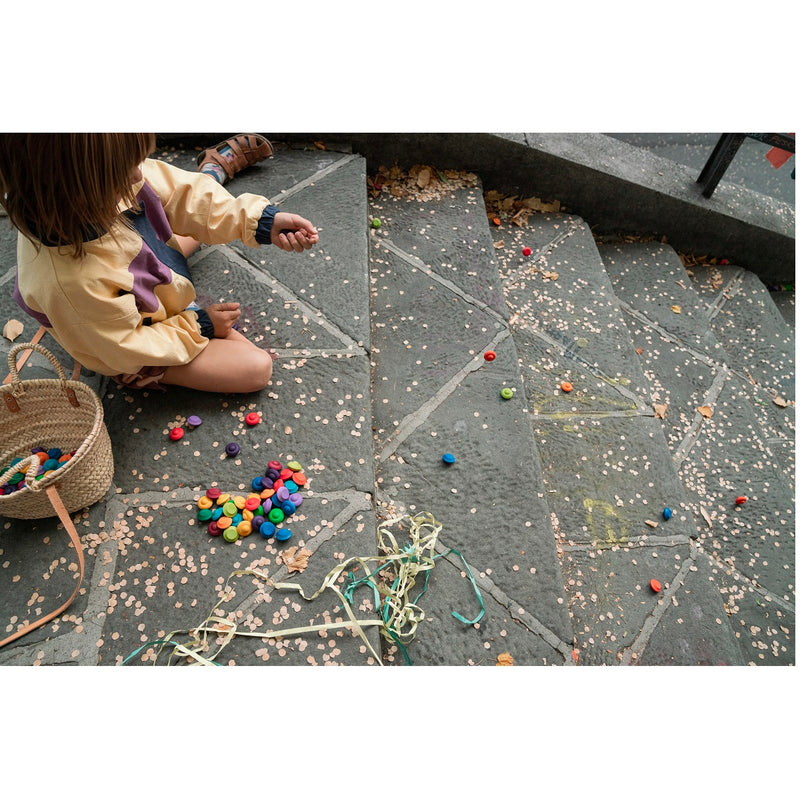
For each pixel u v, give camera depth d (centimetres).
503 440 212
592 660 192
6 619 158
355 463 191
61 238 140
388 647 172
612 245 340
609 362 266
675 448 261
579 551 214
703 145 407
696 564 216
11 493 160
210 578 167
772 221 341
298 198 259
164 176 180
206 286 229
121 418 194
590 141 328
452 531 192
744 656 212
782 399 296
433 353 235
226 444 191
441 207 288
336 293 231
